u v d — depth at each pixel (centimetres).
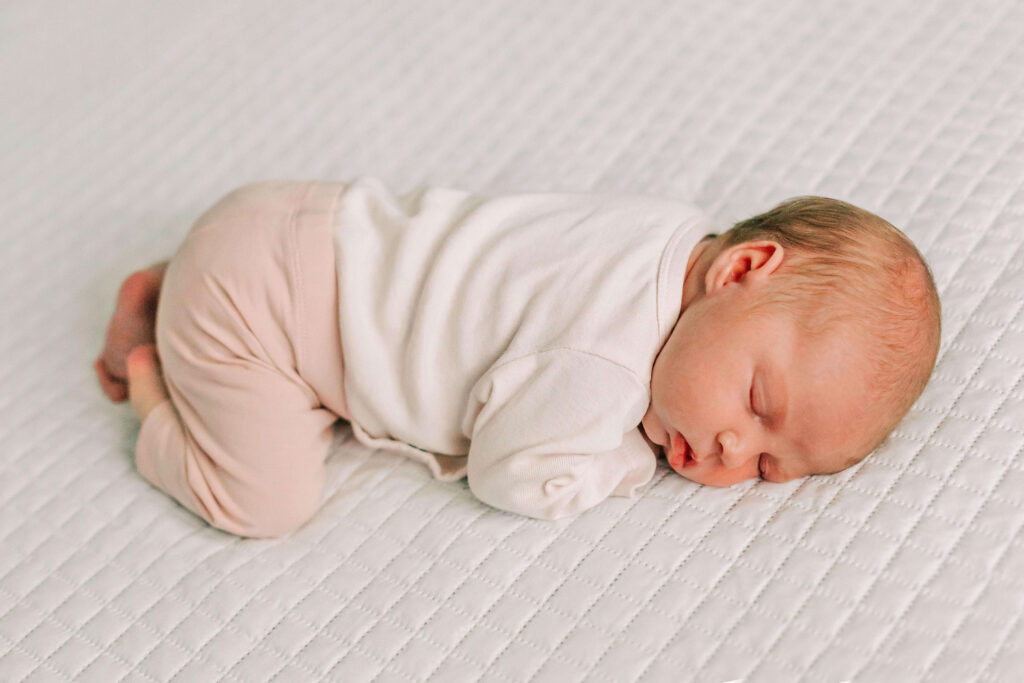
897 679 97
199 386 120
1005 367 118
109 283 147
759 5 172
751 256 112
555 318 112
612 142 156
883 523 108
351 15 181
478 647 105
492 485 112
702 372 107
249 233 122
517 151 158
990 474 110
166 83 173
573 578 109
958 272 128
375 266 122
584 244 116
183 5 185
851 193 141
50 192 159
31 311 145
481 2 180
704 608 104
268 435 118
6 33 182
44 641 110
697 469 114
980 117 147
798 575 105
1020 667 96
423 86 169
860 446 109
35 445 129
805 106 155
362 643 107
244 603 111
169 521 121
